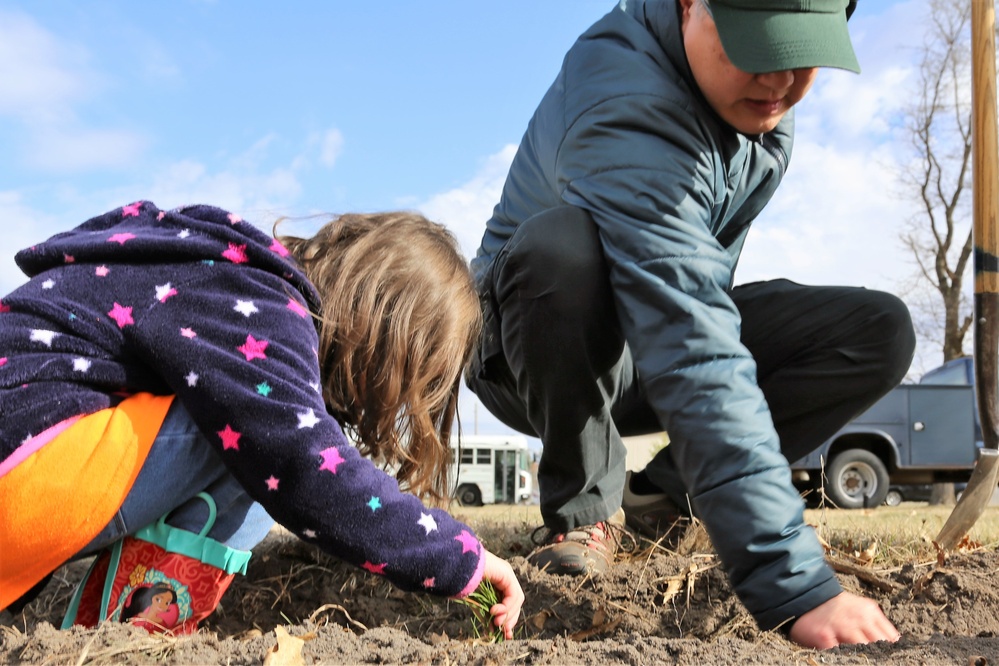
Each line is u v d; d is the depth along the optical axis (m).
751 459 1.64
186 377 1.43
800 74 1.98
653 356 1.82
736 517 1.63
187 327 1.45
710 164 2.09
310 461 1.43
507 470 16.86
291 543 2.47
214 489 1.65
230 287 1.51
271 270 1.56
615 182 1.99
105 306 1.48
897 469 10.36
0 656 1.35
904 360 2.56
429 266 1.71
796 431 2.70
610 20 2.26
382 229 1.73
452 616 2.12
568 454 2.33
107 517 1.46
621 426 2.88
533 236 2.15
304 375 1.48
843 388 2.59
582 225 2.11
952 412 10.20
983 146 2.68
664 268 1.87
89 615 1.71
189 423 1.56
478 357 2.63
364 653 1.44
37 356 1.42
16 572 1.44
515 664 1.44
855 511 6.75
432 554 1.53
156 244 1.52
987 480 2.55
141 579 1.62
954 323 18.88
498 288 2.32
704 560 2.25
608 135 2.05
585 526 2.39
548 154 2.29
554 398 2.25
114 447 1.44
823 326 2.59
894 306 2.54
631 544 2.74
